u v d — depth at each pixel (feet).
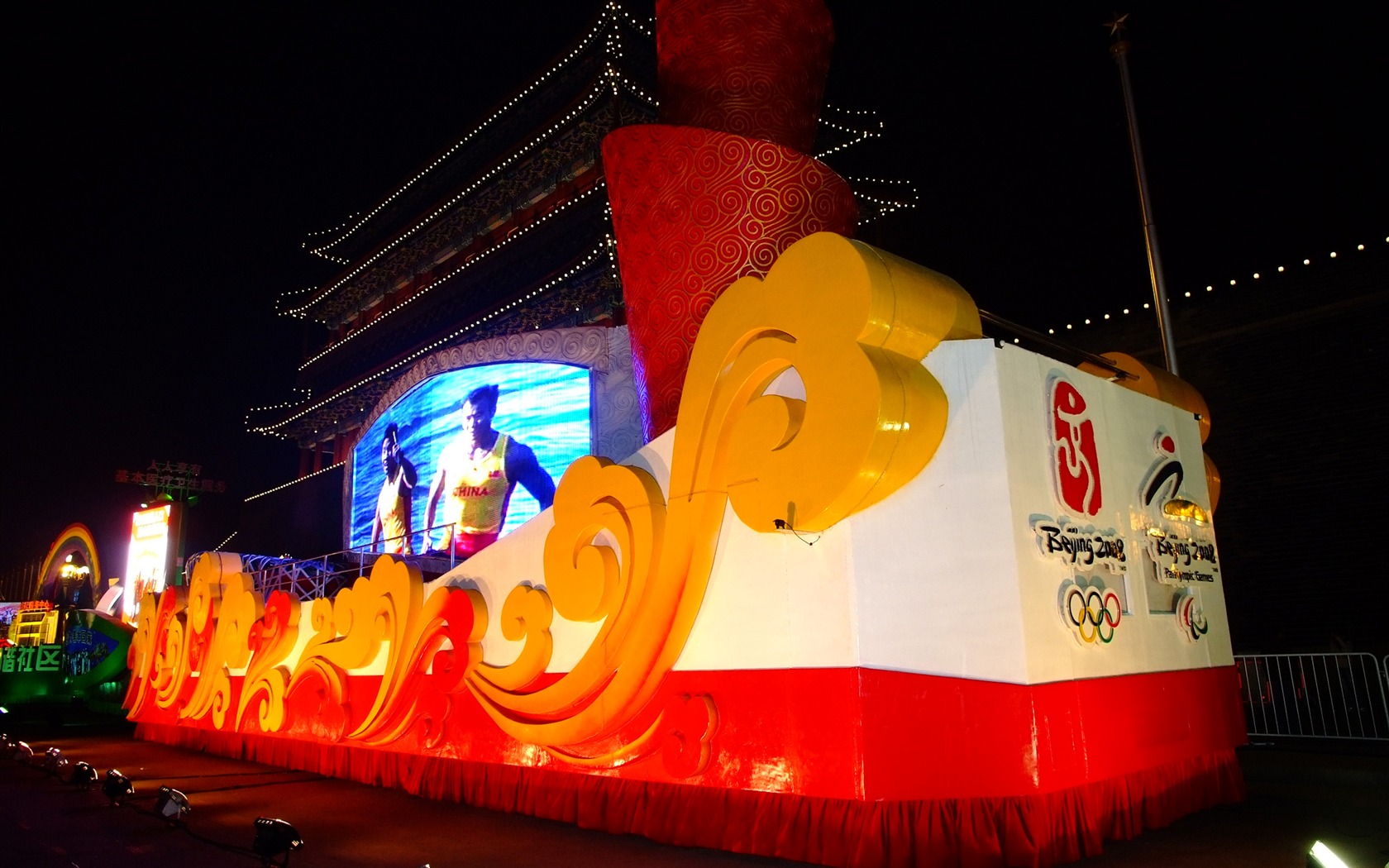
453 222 118.52
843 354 21.86
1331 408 52.08
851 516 22.70
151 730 63.21
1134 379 32.76
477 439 71.20
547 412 68.13
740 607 24.91
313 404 136.46
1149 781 25.62
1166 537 29.07
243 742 50.78
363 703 41.04
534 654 30.76
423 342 113.19
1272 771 35.24
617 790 27.81
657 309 33.14
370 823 31.09
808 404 22.57
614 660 27.43
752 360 24.63
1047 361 25.05
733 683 24.71
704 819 24.75
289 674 47.32
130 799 37.52
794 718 23.08
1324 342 52.95
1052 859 21.06
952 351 23.38
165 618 64.44
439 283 118.93
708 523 25.58
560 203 100.63
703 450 25.90
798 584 23.58
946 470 22.81
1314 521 51.67
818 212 31.81
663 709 26.35
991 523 22.02
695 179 32.68
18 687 85.87
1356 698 39.73
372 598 40.34
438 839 28.09
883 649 22.11
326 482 127.95
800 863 22.41
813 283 22.88
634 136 34.73
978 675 21.57
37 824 32.53
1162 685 26.96
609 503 28.55
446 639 36.35
